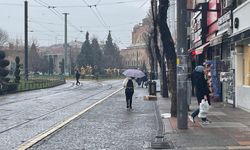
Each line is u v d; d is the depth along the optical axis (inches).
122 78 4781.0
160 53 1599.4
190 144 530.0
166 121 771.4
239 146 509.7
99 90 2095.2
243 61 997.2
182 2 663.8
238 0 998.4
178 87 660.1
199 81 708.7
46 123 775.1
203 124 705.6
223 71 1162.0
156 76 2746.1
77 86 2652.6
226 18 1058.7
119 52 6269.7
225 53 1155.9
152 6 1240.8
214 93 1169.4
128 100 1095.6
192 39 1717.5
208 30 1376.7
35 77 4151.1
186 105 660.1
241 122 730.2
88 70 4781.0
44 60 6092.5
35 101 1350.9
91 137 612.4
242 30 871.7
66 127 723.4
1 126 732.7
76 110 1031.0
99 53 5472.4
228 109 958.4
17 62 2299.5
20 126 734.5
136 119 839.7
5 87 1768.0
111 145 544.7
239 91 978.7
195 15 1608.0
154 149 510.6
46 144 555.2
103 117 878.4
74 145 546.3
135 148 521.3
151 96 1382.9
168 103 1220.5
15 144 552.7
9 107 1125.7
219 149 494.3
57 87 2532.0
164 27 813.9
